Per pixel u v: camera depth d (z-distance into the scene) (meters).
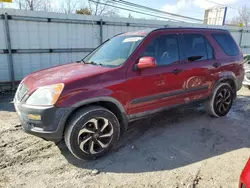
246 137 3.70
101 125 3.02
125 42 3.61
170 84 3.55
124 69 3.09
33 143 3.46
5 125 4.18
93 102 2.88
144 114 3.40
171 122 4.32
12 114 4.85
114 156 3.11
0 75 7.02
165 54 3.54
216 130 3.97
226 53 4.42
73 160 3.02
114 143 3.23
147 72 3.26
